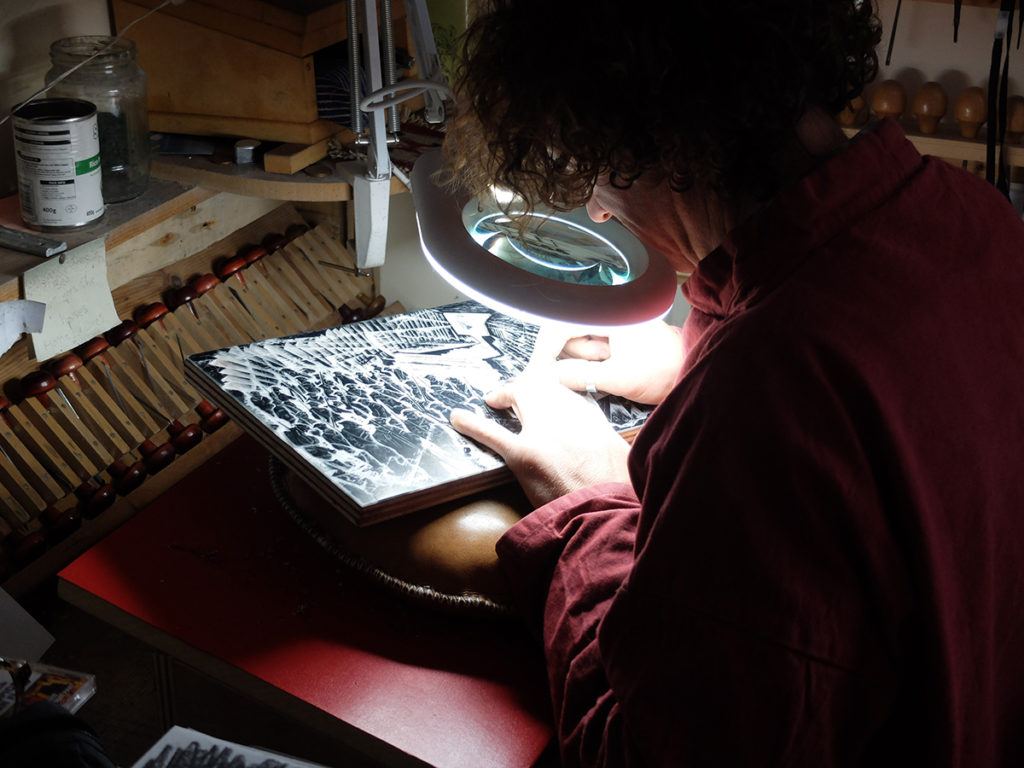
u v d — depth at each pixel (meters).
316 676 0.91
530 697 0.90
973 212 0.71
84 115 1.08
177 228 1.33
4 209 1.15
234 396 1.03
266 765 0.83
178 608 0.97
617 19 0.63
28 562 1.16
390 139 1.19
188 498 1.11
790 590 0.64
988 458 0.66
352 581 1.01
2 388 1.19
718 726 0.66
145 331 1.33
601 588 0.82
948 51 1.40
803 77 0.65
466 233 0.90
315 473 0.95
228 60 1.21
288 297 1.48
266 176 1.21
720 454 0.65
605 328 0.88
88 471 1.21
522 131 0.69
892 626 0.65
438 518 0.97
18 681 0.89
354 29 1.08
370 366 1.13
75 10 1.25
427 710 0.88
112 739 1.11
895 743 0.69
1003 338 0.68
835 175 0.67
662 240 0.80
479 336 1.23
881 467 0.63
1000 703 0.75
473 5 1.30
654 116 0.65
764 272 0.68
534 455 0.96
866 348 0.63
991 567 0.68
